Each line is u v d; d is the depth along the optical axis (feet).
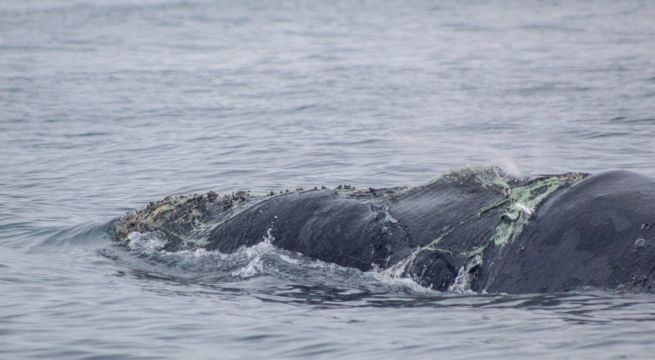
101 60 529.86
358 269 139.74
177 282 146.30
